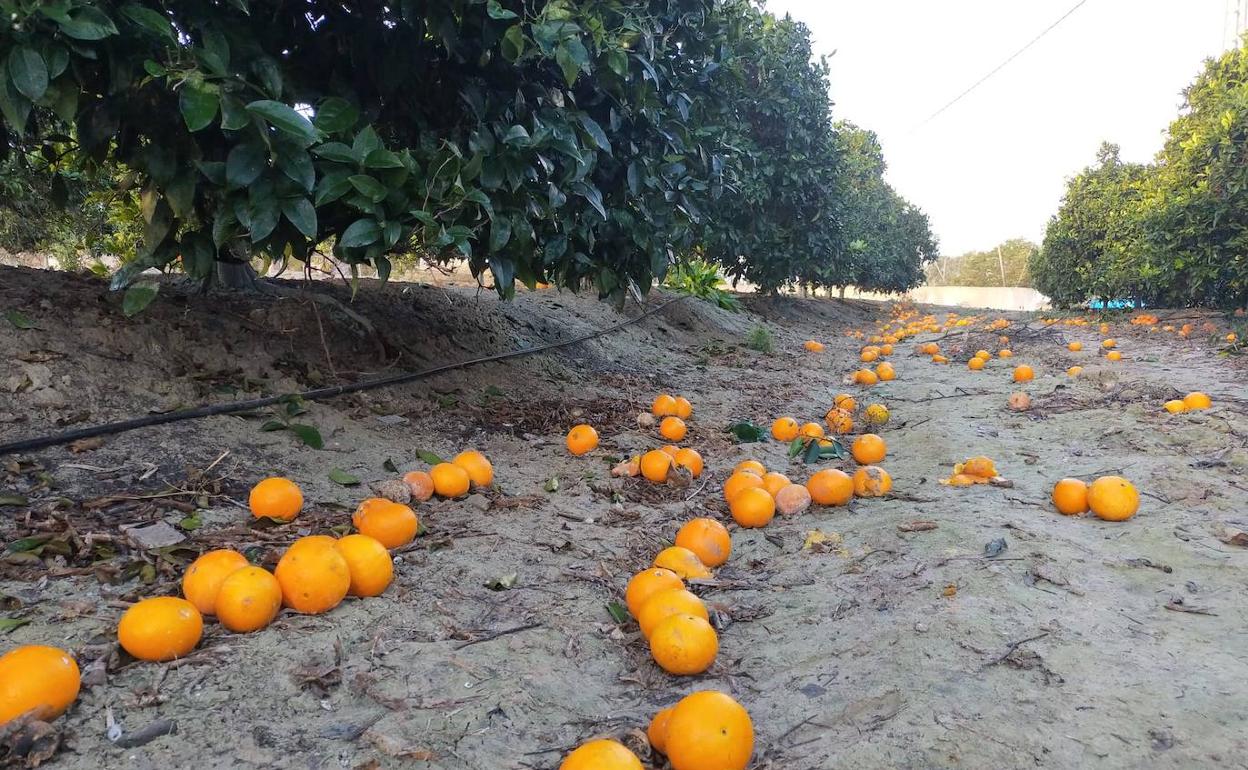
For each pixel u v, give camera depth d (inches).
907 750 75.9
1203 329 504.7
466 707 85.0
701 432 237.6
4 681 74.0
